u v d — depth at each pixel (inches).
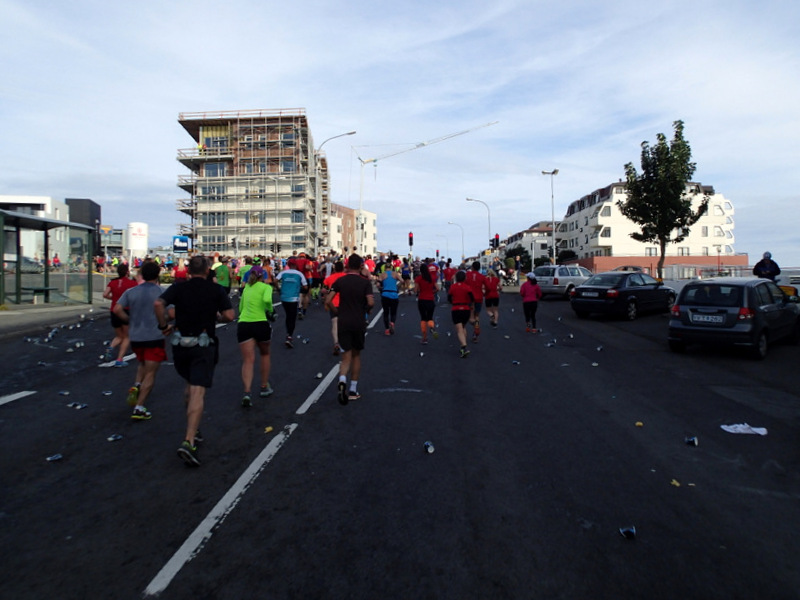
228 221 2856.8
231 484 179.8
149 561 133.9
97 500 167.9
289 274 451.8
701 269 1082.7
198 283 204.7
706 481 184.5
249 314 276.5
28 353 409.4
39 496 170.9
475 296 467.5
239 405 277.7
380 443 220.5
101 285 1171.3
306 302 668.1
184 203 2874.0
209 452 210.1
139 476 186.7
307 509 161.6
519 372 366.0
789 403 285.4
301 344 475.2
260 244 2822.3
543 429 240.4
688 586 124.0
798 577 127.8
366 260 988.6
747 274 1043.9
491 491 174.9
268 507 162.9
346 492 173.6
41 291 722.2
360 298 282.2
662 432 236.5
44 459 202.4
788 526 153.2
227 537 145.3
